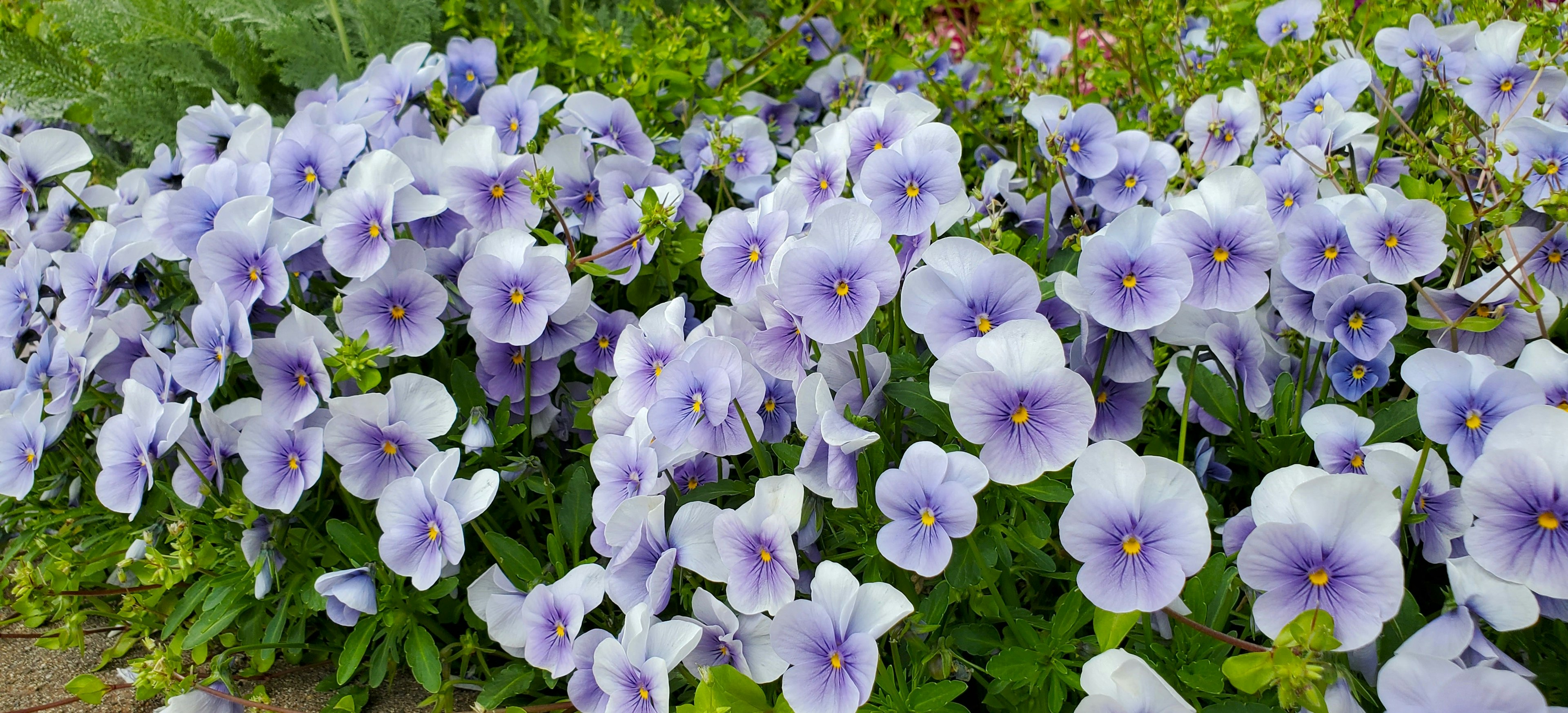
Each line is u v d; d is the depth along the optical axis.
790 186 0.50
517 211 0.55
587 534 0.50
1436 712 0.33
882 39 0.77
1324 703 0.34
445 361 0.55
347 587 0.46
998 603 0.41
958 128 0.79
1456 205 0.44
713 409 0.42
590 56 0.73
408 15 0.81
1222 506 0.51
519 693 0.48
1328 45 0.68
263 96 0.83
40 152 0.58
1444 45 0.58
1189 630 0.40
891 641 0.42
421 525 0.46
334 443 0.47
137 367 0.51
